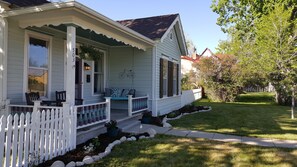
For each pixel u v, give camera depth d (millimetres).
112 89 11117
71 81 5785
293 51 11031
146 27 12117
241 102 19562
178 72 14891
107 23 6660
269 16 11867
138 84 10984
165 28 11609
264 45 11383
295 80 11156
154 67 10797
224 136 7297
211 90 19969
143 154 5387
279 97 17312
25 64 6855
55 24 6008
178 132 7750
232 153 5527
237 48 14164
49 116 4840
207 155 5371
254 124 9477
